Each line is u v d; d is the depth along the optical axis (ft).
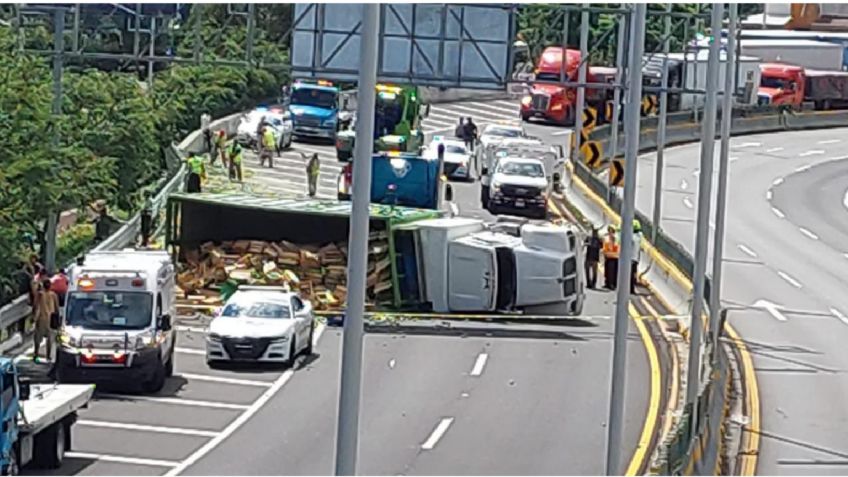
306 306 141.38
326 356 140.36
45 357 130.62
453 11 158.61
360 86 49.78
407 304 163.63
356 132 49.98
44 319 128.16
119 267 121.90
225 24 209.36
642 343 149.79
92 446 101.40
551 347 147.13
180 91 298.56
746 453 106.42
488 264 161.89
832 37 380.17
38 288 128.77
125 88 209.36
